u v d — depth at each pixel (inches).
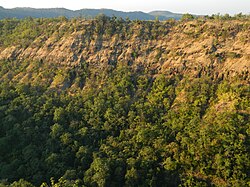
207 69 4087.1
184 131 3371.1
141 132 3447.3
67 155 3368.6
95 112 3853.3
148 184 3058.6
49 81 4581.7
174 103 3865.7
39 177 3149.6
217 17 5044.3
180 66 4291.3
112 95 4163.4
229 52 4121.6
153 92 4146.2
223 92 3654.0
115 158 3265.3
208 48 4274.1
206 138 3105.3
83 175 3181.6
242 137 3009.4
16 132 3572.8
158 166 3221.0
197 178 3029.0
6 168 3221.0
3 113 3809.1
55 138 3523.6
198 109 3563.0
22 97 4099.4
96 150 3444.9
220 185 2908.5
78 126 3695.9
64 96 4271.7
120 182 3120.1
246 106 3326.8
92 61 4712.1
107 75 4498.0
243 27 4377.5
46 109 3897.6
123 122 3703.3
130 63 4608.8
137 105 3912.4
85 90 4365.2
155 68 4458.7
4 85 4416.8
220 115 3307.1
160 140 3356.3
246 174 2898.6
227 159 2940.5
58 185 2856.8
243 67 3818.9
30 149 3383.4
